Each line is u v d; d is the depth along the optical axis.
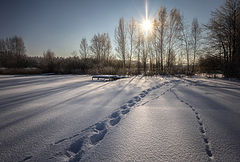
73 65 23.64
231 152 1.43
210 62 13.09
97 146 1.57
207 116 2.51
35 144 1.64
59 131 1.98
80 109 3.03
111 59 21.22
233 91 5.07
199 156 1.38
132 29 18.33
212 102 3.50
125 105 3.31
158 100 3.74
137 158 1.36
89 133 1.91
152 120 2.34
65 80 10.47
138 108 3.04
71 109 3.04
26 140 1.73
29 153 1.46
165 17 15.38
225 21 11.31
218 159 1.33
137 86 6.38
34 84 7.97
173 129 2.00
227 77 10.80
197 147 1.53
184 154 1.41
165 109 2.96
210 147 1.53
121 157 1.38
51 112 2.85
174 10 15.09
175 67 15.89
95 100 3.84
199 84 7.07
